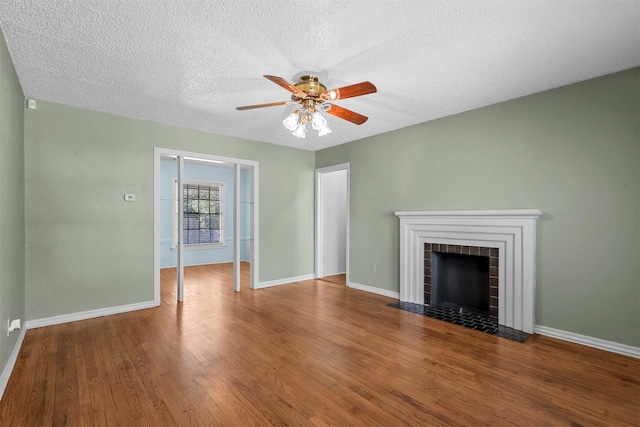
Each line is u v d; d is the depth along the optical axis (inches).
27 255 123.1
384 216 178.2
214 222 286.4
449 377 87.4
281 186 206.7
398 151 170.4
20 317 110.4
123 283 146.0
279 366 93.6
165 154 160.4
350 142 197.9
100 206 140.3
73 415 70.4
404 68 100.3
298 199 215.9
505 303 126.8
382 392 80.2
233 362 96.1
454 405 74.8
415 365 94.3
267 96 123.3
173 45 86.8
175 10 72.0
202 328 125.0
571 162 112.0
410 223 160.7
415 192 162.2
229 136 182.2
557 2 69.2
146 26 78.1
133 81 109.7
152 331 121.6
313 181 224.4
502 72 103.1
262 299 169.3
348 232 199.3
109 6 70.4
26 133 123.4
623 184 101.6
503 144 129.6
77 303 134.3
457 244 143.3
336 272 239.9
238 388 81.7
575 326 111.2
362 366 93.7
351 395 78.8
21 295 113.6
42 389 80.7
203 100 127.5
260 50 89.4
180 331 121.6
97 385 82.7
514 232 123.5
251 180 194.7
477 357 99.6
